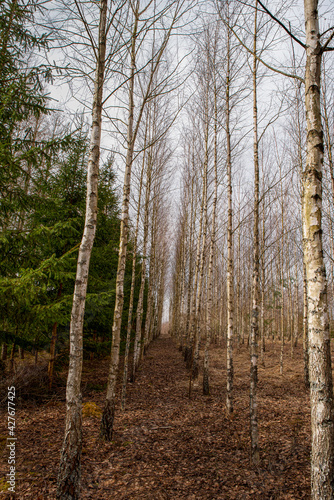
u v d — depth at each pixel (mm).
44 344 8328
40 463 4332
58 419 6188
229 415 6699
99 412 6941
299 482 3930
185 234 18891
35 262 6156
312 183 2549
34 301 6234
